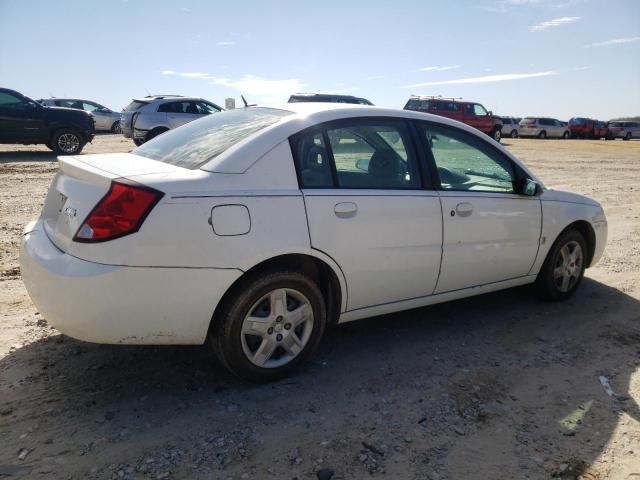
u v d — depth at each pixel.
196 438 2.64
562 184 12.45
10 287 4.46
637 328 4.24
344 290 3.32
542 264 4.50
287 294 3.13
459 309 4.53
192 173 2.87
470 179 3.96
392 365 3.48
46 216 3.29
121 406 2.88
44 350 3.44
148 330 2.75
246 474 2.40
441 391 3.18
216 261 2.79
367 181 3.41
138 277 2.64
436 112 29.19
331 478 2.40
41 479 2.31
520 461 2.57
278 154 3.07
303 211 3.05
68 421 2.73
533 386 3.29
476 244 3.89
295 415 2.88
